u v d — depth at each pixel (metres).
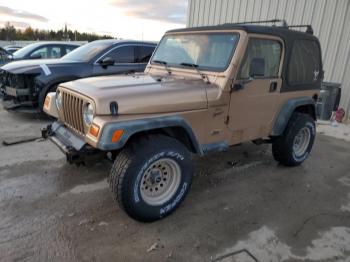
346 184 3.96
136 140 2.71
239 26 3.21
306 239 2.76
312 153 5.16
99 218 2.90
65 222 2.81
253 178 3.98
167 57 3.82
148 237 2.67
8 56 8.77
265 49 3.44
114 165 2.67
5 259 2.31
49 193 3.31
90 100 2.58
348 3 7.33
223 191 3.58
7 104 6.09
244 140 3.59
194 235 2.73
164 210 2.90
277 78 3.69
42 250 2.43
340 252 2.60
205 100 3.02
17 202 3.10
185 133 2.96
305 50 4.02
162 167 2.88
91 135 2.50
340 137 6.28
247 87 3.33
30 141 4.87
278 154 4.25
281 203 3.38
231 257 2.47
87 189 3.43
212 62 3.30
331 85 7.37
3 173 3.72
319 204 3.40
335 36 7.70
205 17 10.38
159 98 2.74
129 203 2.66
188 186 3.05
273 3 8.60
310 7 7.97
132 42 6.59
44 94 5.72
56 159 4.20
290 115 3.97
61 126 3.30
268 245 2.64
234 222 2.96
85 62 6.10
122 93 2.63
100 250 2.47
